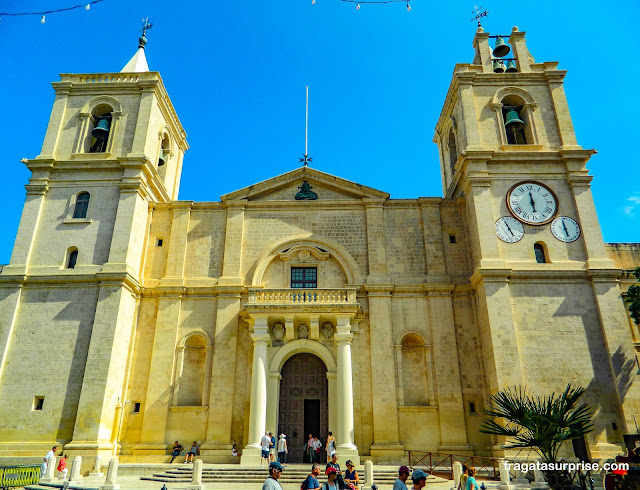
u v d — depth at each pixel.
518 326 25.25
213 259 29.98
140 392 26.88
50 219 28.77
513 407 17.12
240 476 21.81
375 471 21.97
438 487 19.70
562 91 30.83
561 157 28.86
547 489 19.11
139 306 28.62
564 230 27.42
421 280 28.92
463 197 30.30
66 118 31.56
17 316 26.42
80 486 19.39
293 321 26.86
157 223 30.88
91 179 29.66
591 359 24.55
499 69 33.16
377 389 26.41
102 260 27.61
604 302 25.47
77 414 24.09
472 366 26.92
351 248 30.06
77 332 25.95
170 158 35.84
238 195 31.69
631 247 30.27
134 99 32.00
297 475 21.86
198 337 28.08
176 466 23.28
